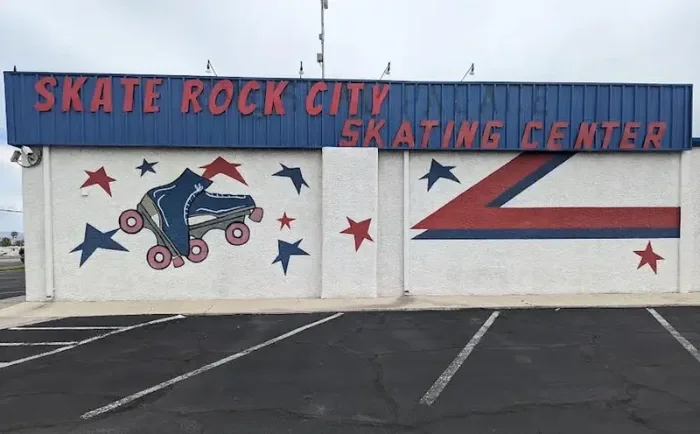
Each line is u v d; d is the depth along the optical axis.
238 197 10.09
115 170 9.89
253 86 9.90
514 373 5.43
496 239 10.38
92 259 9.88
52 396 4.80
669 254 10.55
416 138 10.12
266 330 7.47
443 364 5.76
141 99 9.75
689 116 10.35
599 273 10.47
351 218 10.05
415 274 10.30
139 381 5.22
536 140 10.22
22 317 8.45
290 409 4.48
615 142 10.27
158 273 9.99
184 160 10.01
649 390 4.92
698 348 6.41
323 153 9.99
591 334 7.16
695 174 10.59
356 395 4.81
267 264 10.13
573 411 4.41
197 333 7.30
